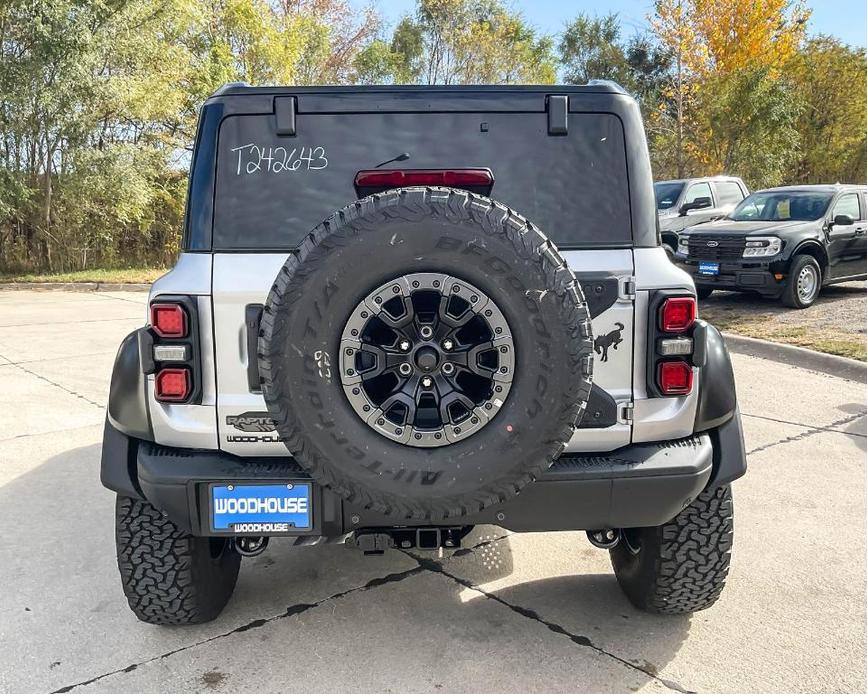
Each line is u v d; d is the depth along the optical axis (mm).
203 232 2518
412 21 35281
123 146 16984
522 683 2627
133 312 12102
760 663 2758
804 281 10469
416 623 3031
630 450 2529
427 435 2174
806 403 6426
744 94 21844
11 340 9383
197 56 21234
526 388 2148
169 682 2629
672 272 2510
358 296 2131
